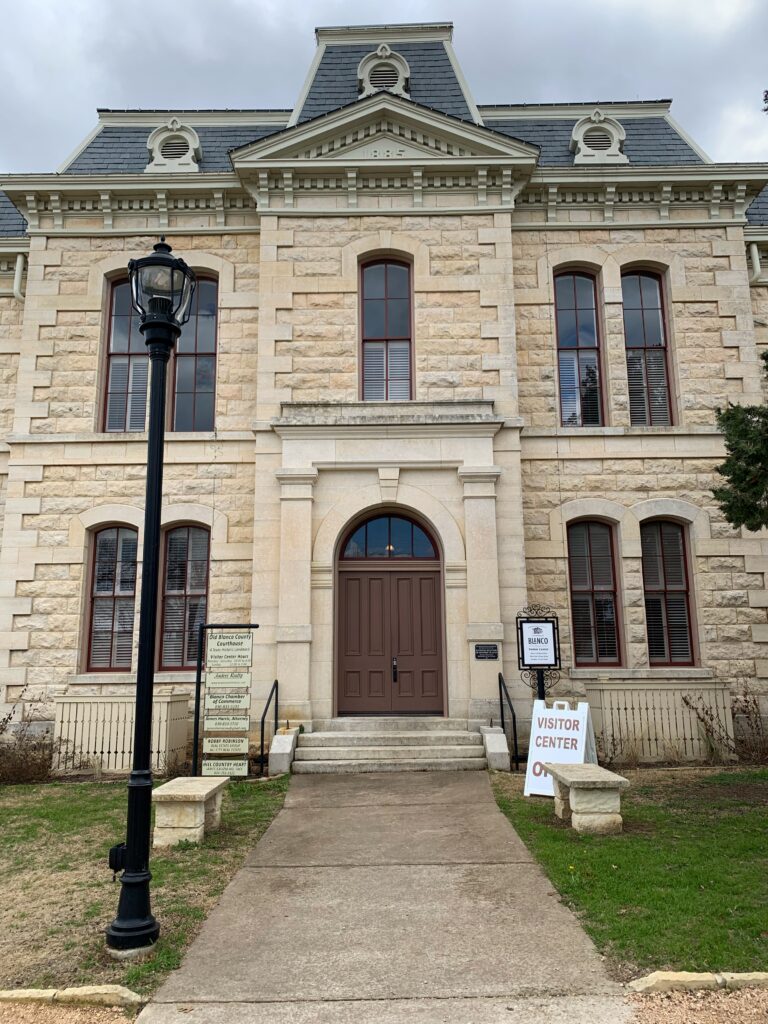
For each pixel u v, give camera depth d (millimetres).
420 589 14352
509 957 5559
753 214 17469
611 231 16062
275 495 14305
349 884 7121
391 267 15734
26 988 5184
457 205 15547
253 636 13734
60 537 14891
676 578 15102
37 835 8875
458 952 5668
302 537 13906
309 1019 4785
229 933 6066
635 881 6809
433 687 13992
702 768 12445
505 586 13914
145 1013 4887
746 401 15391
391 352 15344
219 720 11359
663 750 13141
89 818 9570
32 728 14164
